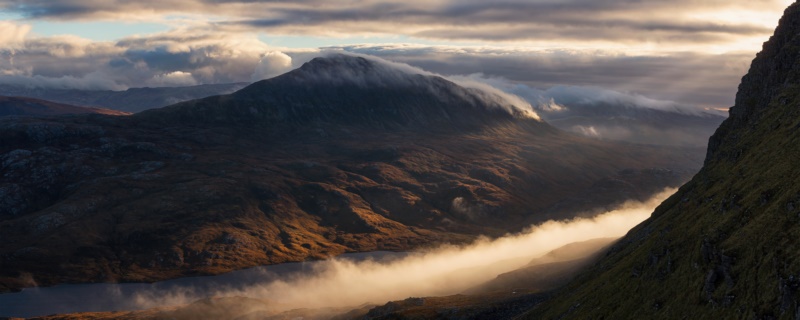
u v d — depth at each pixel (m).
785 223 113.56
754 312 101.75
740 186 149.75
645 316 135.62
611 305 155.25
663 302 133.50
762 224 119.81
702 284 123.38
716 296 115.56
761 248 113.25
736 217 134.00
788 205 117.31
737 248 120.75
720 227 134.75
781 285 99.00
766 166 147.50
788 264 102.88
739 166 170.50
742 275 112.88
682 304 125.50
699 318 116.31
